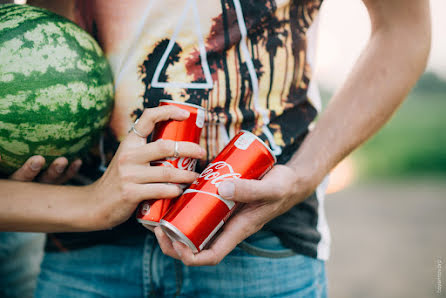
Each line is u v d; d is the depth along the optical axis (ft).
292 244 3.20
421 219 15.29
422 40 3.22
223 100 3.01
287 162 3.19
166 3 2.90
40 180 3.15
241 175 2.67
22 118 2.70
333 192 20.20
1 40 2.69
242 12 2.93
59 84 2.74
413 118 30.27
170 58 2.95
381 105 3.23
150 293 3.23
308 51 3.31
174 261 3.15
